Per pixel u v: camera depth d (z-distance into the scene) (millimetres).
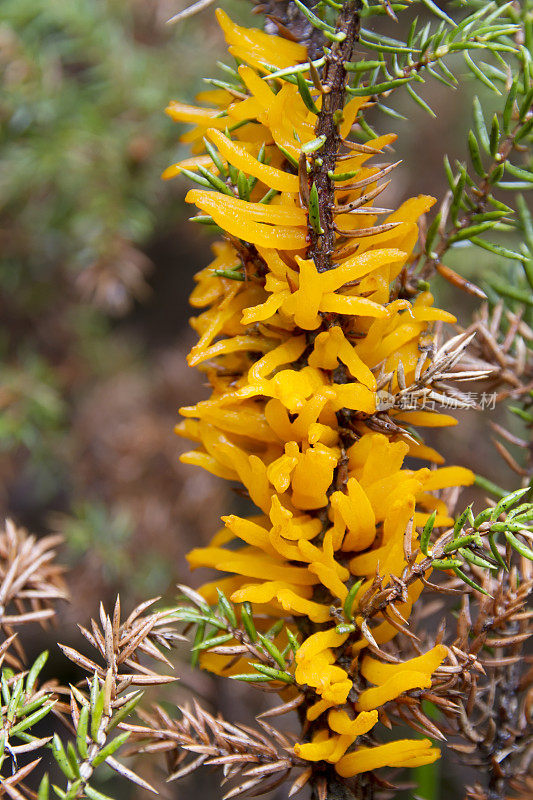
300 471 239
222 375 263
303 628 255
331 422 248
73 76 495
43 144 451
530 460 292
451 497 274
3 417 472
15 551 281
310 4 252
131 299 531
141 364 521
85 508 469
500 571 261
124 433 489
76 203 464
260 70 250
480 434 481
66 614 462
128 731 244
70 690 253
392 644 270
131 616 250
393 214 245
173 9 458
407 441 260
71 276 492
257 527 243
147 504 479
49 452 494
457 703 252
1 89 452
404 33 462
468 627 254
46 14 442
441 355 247
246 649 247
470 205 268
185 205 484
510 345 291
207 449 255
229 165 250
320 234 240
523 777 271
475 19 244
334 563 241
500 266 323
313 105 235
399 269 250
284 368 254
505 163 263
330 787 250
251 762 247
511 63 315
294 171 252
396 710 260
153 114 455
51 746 243
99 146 448
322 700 237
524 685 269
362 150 240
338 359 250
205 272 259
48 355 510
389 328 252
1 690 257
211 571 473
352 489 237
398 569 240
